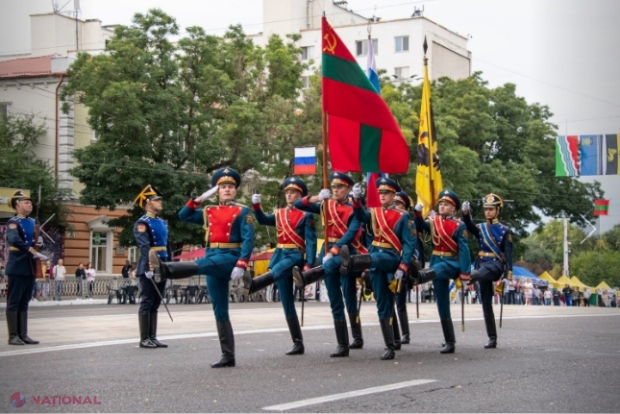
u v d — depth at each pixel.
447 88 51.00
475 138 48.56
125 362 10.27
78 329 14.86
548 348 12.73
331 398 7.94
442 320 12.05
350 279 12.03
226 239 10.06
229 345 10.02
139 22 36.84
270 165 40.09
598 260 73.00
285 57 41.19
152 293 11.95
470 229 13.10
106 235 43.66
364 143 11.84
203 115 37.22
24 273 12.14
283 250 11.63
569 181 53.94
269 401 7.76
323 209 11.36
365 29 67.69
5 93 43.62
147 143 35.47
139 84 34.75
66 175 42.19
